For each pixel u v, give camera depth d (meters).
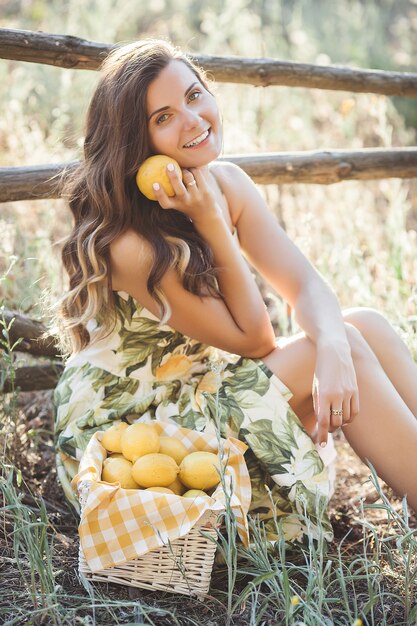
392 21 6.79
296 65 3.02
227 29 5.51
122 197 2.00
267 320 2.09
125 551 1.74
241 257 2.07
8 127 3.59
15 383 2.65
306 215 3.03
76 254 2.12
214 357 2.26
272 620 1.73
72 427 2.10
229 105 4.33
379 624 1.75
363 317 2.17
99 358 2.14
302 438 1.95
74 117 4.38
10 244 2.89
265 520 1.97
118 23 5.27
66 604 1.78
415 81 3.32
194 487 1.85
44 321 2.68
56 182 2.50
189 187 1.96
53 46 2.47
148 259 2.00
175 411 2.03
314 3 6.88
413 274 3.12
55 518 2.23
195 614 1.74
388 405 1.97
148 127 1.99
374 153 3.16
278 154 2.97
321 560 1.72
